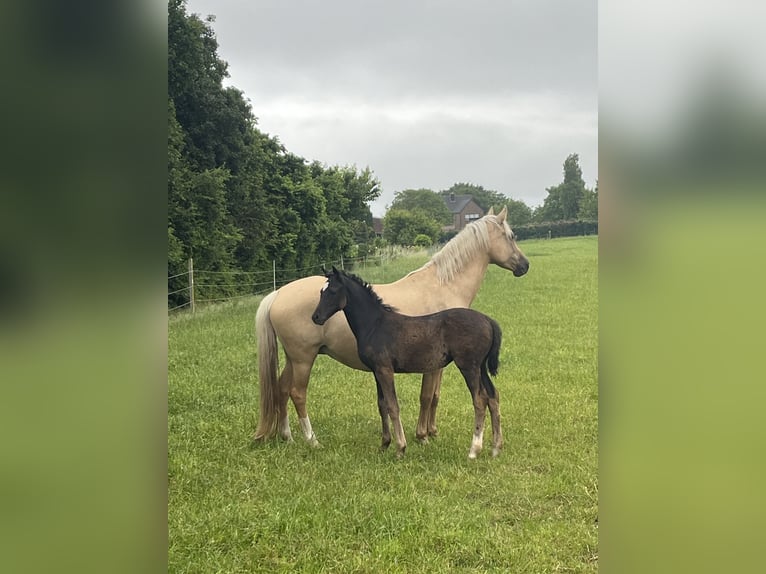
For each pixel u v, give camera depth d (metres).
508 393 6.50
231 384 6.89
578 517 3.57
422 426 5.12
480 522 3.52
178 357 8.16
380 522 3.53
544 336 9.78
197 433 5.14
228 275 14.91
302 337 4.94
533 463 4.54
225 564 3.07
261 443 5.01
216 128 15.30
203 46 14.71
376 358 4.70
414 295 5.27
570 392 6.53
